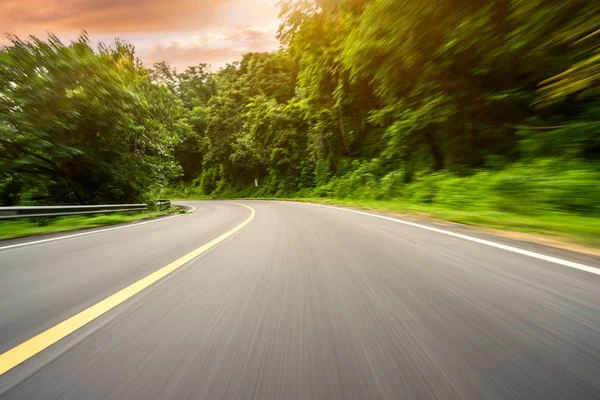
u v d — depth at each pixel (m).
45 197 18.00
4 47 13.95
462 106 12.26
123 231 7.90
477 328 1.86
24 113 14.09
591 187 6.14
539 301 2.25
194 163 69.88
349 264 3.51
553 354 1.56
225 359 1.61
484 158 12.50
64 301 2.58
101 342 1.82
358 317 2.07
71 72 15.05
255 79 45.41
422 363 1.52
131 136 18.45
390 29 11.60
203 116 67.69
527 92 10.18
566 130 8.16
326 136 28.62
